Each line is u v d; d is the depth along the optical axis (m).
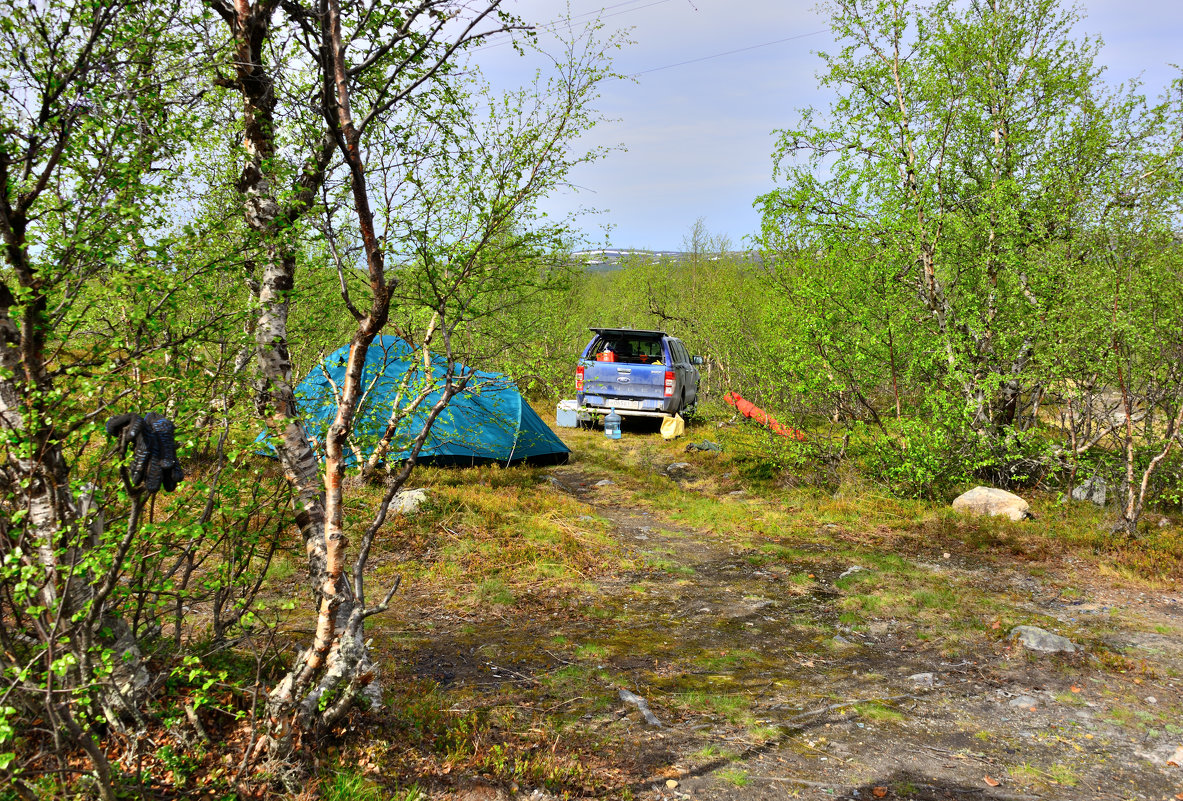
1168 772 3.62
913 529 8.54
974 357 9.29
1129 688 4.60
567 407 15.37
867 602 6.21
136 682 3.08
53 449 2.74
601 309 24.98
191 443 2.74
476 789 3.23
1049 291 8.56
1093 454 9.27
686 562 7.50
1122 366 7.82
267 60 3.93
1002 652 5.21
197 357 3.17
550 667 4.80
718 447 12.97
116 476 2.92
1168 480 8.62
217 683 3.50
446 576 6.46
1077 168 9.37
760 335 14.18
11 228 2.64
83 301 2.95
